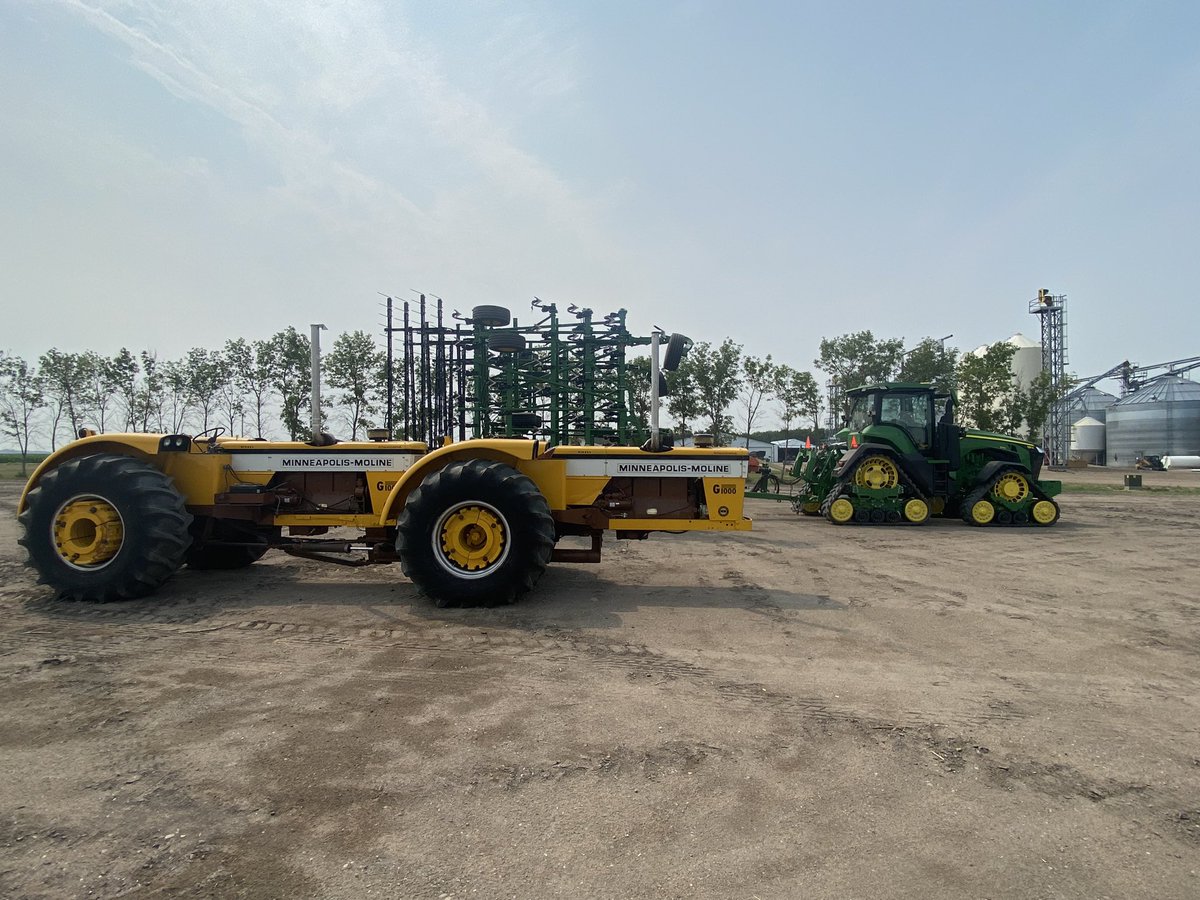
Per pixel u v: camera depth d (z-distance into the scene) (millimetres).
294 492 6262
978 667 4160
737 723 3268
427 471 5777
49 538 5426
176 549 5520
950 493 13062
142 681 3719
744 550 8820
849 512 12484
